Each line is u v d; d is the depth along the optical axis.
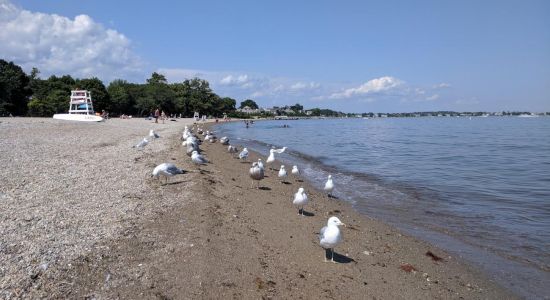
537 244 12.76
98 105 104.88
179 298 7.65
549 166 31.38
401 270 10.34
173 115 130.62
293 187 20.25
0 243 9.43
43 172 17.83
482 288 9.67
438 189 21.56
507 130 95.94
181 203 13.88
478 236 13.52
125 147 29.23
